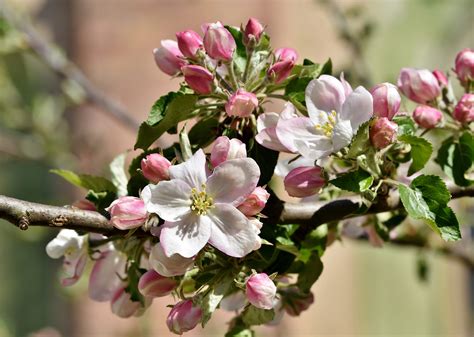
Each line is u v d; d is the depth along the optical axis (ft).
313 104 2.46
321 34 5.77
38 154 4.81
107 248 2.57
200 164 2.38
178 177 2.37
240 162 2.37
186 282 2.50
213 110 2.52
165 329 5.05
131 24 5.84
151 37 5.80
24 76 5.72
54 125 4.57
